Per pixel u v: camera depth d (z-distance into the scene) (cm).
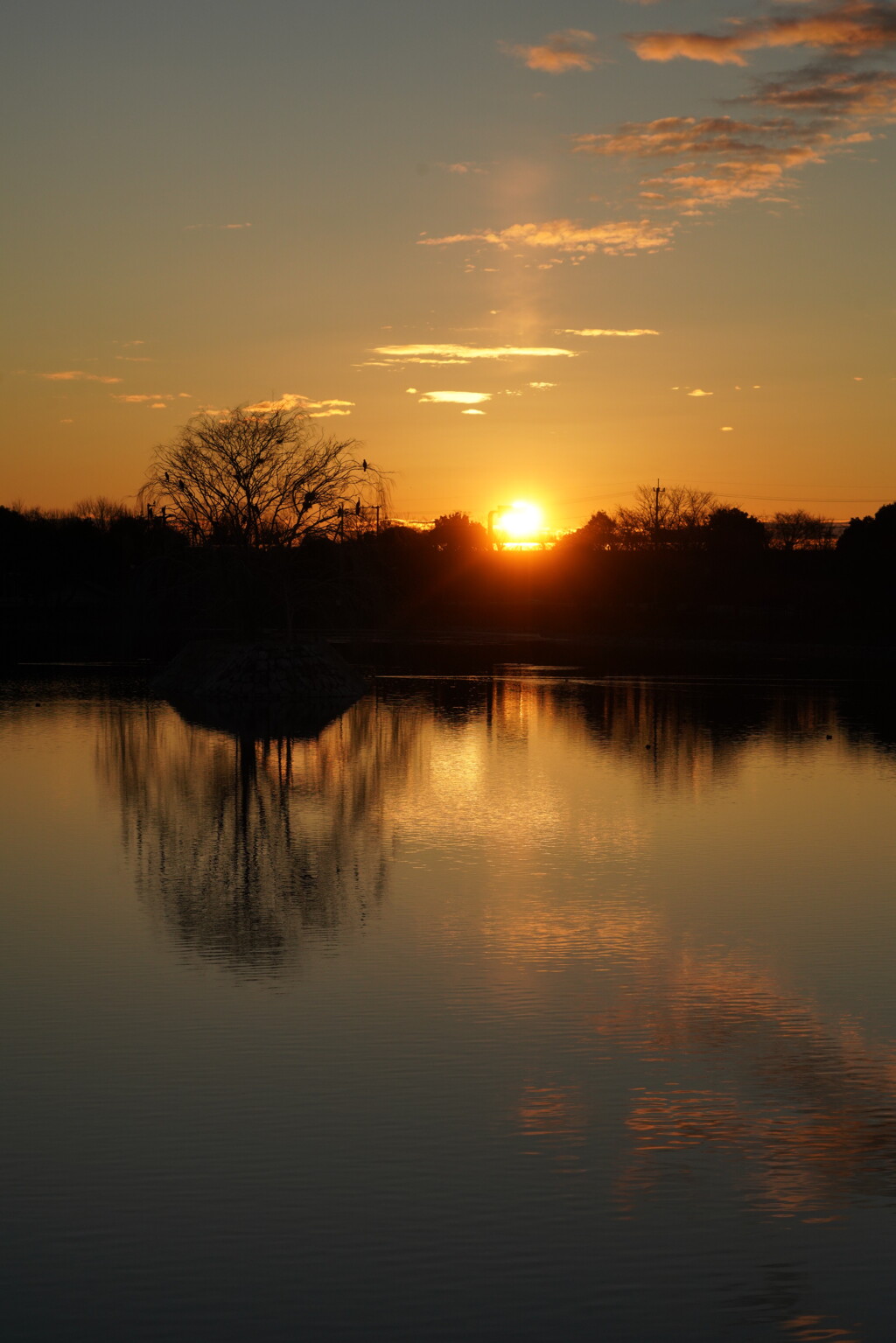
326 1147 987
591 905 1731
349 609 5778
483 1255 842
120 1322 768
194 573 5566
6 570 13175
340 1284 808
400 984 1378
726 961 1473
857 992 1361
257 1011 1288
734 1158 975
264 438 5697
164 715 4438
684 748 3506
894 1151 991
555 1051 1187
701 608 11469
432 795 2694
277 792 2734
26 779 2905
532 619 11869
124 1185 929
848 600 9988
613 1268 828
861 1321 774
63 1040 1206
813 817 2422
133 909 1700
